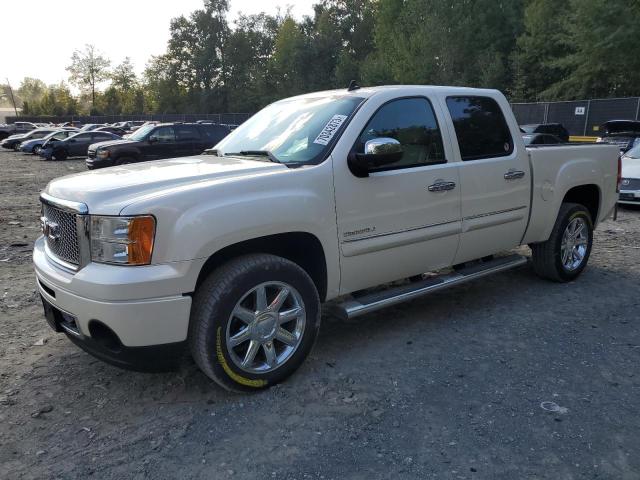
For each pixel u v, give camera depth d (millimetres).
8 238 8430
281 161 3861
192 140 19516
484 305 5105
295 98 4824
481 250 4805
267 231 3377
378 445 2963
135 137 19297
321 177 3641
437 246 4383
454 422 3172
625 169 10703
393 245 4055
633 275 6043
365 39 65125
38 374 3822
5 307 5195
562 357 4004
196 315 3244
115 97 104938
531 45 37281
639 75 29828
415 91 4336
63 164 25672
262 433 3088
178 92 89812
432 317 4816
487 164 4629
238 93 79875
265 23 85750
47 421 3238
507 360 3959
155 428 3152
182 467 2805
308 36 69125
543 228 5305
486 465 2789
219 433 3092
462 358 3998
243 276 3281
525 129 20484
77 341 3385
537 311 4934
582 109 25219
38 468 2811
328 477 2717
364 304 3957
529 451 2898
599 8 28906
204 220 3133
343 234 3773
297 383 3637
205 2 84625
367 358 4008
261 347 3520
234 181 3328
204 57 83938
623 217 9930
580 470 2746
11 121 82000
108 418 3268
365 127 3949
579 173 5523
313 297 3631
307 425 3158
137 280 2979
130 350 3080
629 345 4207
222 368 3301
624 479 2680
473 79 40844
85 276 3064
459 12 41625
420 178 4148
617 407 3320
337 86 58938
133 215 2994
